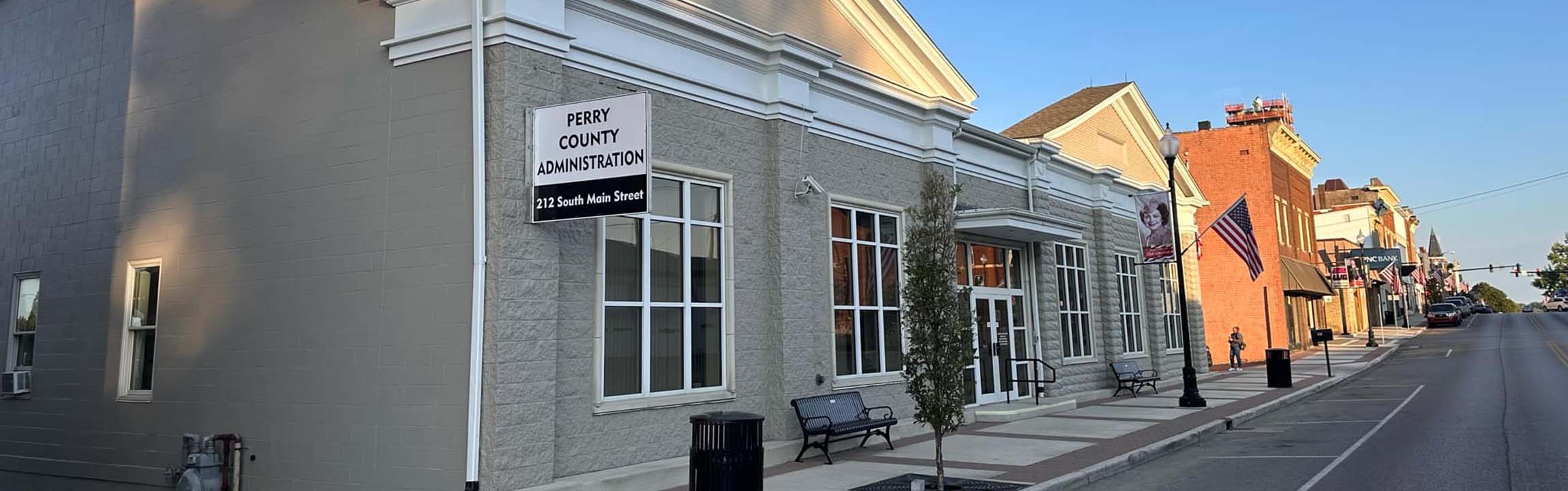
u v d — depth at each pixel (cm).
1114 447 1274
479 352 899
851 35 1492
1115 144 2462
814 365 1287
